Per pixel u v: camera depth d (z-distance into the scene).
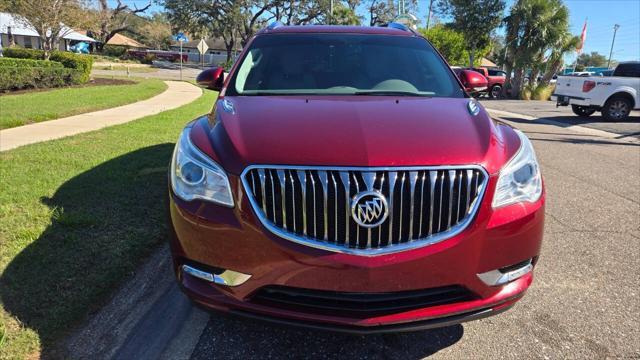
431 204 2.18
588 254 3.96
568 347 2.69
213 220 2.26
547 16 25.09
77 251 3.48
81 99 13.33
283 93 3.32
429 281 2.21
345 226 2.14
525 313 3.04
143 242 3.69
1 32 38.22
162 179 5.25
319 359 2.56
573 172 6.89
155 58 68.19
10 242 3.54
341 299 2.22
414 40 3.96
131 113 10.87
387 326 2.24
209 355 2.56
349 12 48.28
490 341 2.74
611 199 5.54
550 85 26.41
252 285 2.26
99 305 2.92
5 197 4.48
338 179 2.14
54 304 2.83
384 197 2.13
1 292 2.90
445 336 2.79
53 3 24.03
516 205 2.34
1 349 2.43
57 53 22.39
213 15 51.78
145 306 2.96
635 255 3.96
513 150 2.49
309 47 3.75
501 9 32.91
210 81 3.98
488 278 2.32
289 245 2.17
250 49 3.78
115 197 4.63
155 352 2.56
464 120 2.63
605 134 11.12
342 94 3.28
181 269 2.45
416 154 2.20
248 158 2.23
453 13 34.59
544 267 3.71
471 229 2.22
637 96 13.71
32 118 9.27
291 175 2.16
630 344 2.72
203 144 2.46
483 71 28.17
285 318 2.27
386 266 2.15
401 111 2.70
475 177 2.23
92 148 6.69
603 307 3.13
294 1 49.12
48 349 2.49
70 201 4.46
